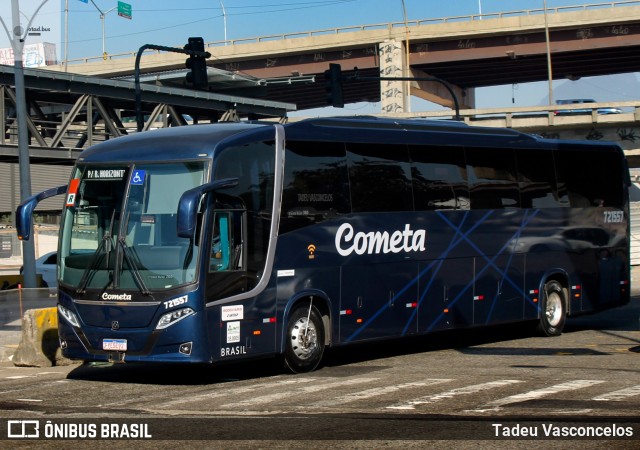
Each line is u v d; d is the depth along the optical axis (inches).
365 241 623.2
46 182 2502.5
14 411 430.9
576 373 542.0
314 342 587.2
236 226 540.1
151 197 530.3
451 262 690.2
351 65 3506.4
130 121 2849.4
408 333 654.5
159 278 517.3
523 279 757.3
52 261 1449.3
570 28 3166.8
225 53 3619.6
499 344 751.1
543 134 2497.5
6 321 815.7
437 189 682.8
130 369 633.6
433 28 3331.7
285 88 3698.3
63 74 1599.4
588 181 826.2
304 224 581.9
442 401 437.1
